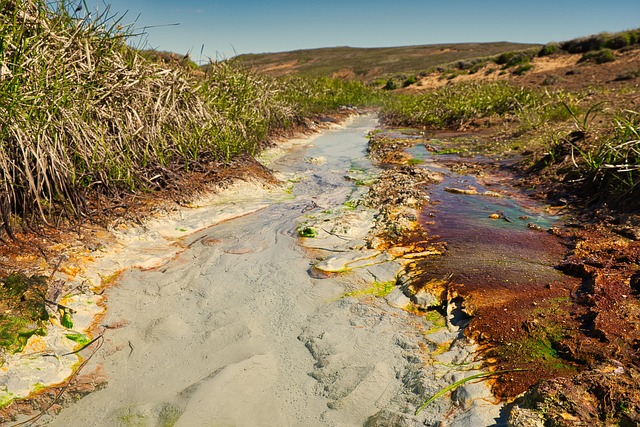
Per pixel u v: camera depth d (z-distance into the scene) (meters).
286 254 3.72
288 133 9.93
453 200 4.90
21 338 2.42
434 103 12.95
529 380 2.12
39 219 3.65
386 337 2.59
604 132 5.63
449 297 2.87
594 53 21.56
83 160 4.15
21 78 3.81
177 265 3.55
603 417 1.80
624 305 2.55
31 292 2.68
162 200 4.61
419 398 2.12
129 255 3.61
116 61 5.00
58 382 2.31
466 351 2.40
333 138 10.30
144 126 4.98
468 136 9.47
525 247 3.55
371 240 3.85
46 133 3.81
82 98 4.36
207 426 2.04
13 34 3.84
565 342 2.33
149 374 2.40
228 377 2.30
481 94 12.22
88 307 2.90
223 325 2.77
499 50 52.88
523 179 5.55
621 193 4.04
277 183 5.87
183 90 5.80
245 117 7.27
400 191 5.16
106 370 2.44
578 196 4.57
